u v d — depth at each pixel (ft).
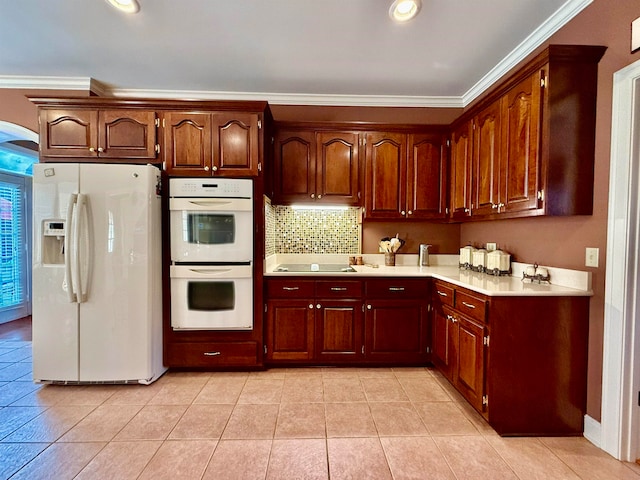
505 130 7.26
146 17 6.91
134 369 8.02
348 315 9.05
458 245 11.33
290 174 10.03
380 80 9.74
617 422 5.60
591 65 6.01
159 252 8.50
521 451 5.78
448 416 6.83
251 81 9.91
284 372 8.93
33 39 7.79
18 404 7.22
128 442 5.95
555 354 6.18
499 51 8.16
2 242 14.12
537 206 6.23
